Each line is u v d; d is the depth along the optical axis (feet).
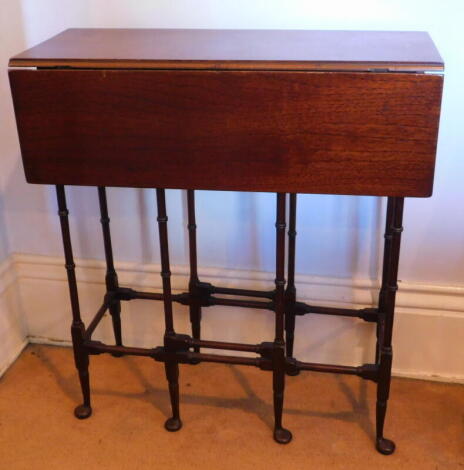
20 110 3.60
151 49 3.74
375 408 4.90
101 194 4.78
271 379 5.22
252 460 4.46
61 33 4.31
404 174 3.48
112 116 3.56
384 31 4.19
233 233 5.03
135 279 5.32
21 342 5.62
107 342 5.65
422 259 4.87
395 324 5.06
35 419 4.84
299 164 3.54
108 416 4.85
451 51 4.27
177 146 3.59
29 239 5.39
